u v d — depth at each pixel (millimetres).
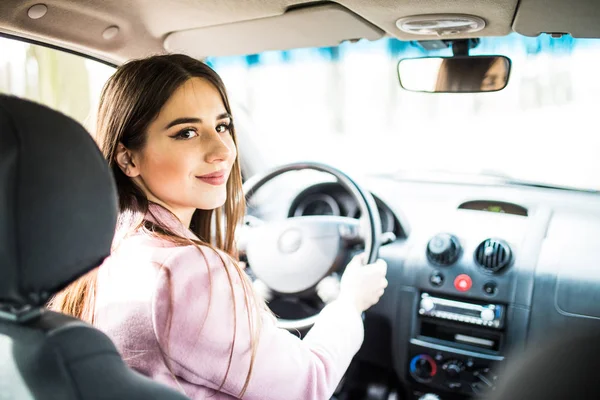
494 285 1954
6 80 2186
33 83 2168
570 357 1896
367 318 2152
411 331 2086
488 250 1955
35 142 649
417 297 2068
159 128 1105
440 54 1933
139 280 978
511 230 2002
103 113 1159
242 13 1651
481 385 2020
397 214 2121
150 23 1748
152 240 1036
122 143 1133
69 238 673
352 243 1862
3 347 703
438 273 2027
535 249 1934
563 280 1872
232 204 1454
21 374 680
